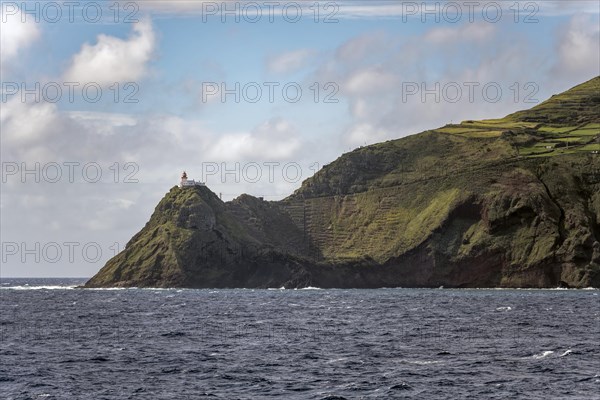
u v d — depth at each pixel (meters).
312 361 97.50
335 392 77.88
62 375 88.75
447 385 80.94
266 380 84.44
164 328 145.62
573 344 114.00
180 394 77.88
